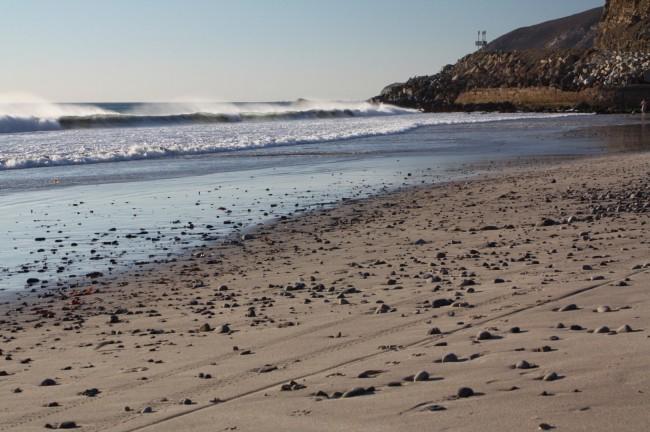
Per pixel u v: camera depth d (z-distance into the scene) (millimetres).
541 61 135000
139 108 86562
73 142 41062
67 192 21781
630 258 10930
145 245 14062
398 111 123562
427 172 26500
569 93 121438
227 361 6855
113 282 11195
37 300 10203
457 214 16750
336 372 6203
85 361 7164
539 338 6754
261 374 6344
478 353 6398
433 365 6133
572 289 8906
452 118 87375
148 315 9094
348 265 11719
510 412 4789
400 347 6891
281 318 8484
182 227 15953
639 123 67125
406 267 11312
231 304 9438
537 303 8320
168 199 20297
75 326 8711
